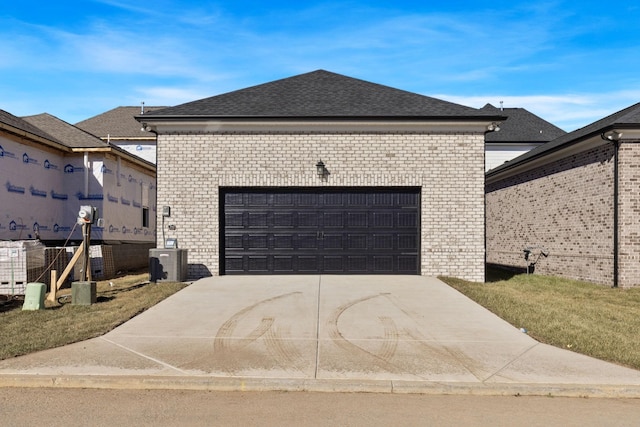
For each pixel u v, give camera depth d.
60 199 17.06
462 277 13.80
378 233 14.01
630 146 13.76
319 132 13.90
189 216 13.83
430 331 8.35
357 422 4.94
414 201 14.04
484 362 6.76
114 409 5.23
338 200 14.05
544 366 6.60
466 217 13.84
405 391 5.86
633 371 6.41
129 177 19.58
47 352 7.01
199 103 14.83
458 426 4.86
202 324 8.73
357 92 15.71
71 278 13.55
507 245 21.22
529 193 19.20
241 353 7.08
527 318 9.19
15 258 11.59
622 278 13.69
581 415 5.18
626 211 13.71
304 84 16.45
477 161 13.86
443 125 13.81
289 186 13.89
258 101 14.95
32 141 15.40
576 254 15.84
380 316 9.34
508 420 5.03
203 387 5.91
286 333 8.17
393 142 13.88
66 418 4.96
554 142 19.59
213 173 13.86
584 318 9.41
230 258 13.99
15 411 5.15
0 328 8.24
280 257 14.00
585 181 15.45
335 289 11.82
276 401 5.53
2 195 14.13
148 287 12.20
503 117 13.55
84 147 17.03
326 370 6.38
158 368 6.38
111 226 17.89
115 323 8.66
